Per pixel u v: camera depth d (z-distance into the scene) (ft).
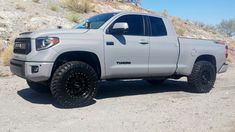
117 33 24.47
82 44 22.76
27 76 22.07
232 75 46.01
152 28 27.02
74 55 23.25
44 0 64.28
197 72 29.04
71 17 56.54
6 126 18.49
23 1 59.36
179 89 31.99
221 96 28.07
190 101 25.73
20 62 22.93
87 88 23.22
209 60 31.14
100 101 25.32
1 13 50.11
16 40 24.72
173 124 19.06
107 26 24.47
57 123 19.21
